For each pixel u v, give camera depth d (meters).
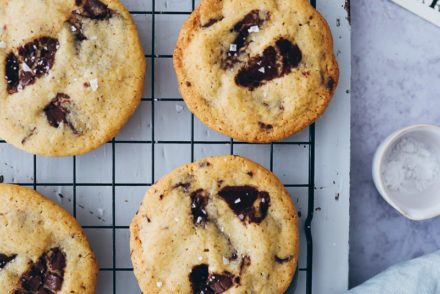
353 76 0.42
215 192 0.38
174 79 0.41
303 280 0.41
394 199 0.41
